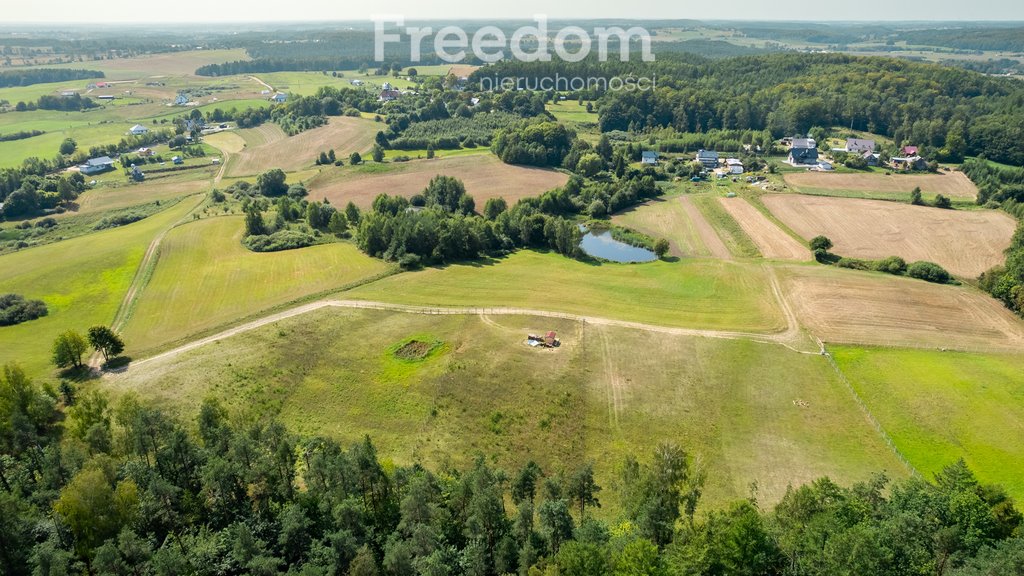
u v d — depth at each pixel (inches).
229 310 3794.3
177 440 2055.9
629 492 2113.7
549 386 3016.7
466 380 3058.6
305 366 3154.5
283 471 2167.8
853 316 3757.4
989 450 2598.4
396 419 2805.1
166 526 1898.4
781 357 3309.5
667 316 3777.1
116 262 4446.4
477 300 3976.4
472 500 1937.7
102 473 1801.2
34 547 1668.3
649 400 2930.6
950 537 1726.1
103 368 3102.9
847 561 1523.1
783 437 2696.9
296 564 1787.6
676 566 1561.3
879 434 2711.6
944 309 3850.9
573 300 3998.5
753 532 1625.2
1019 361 3260.3
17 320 3607.3
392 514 2022.6
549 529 1865.2
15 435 2193.7
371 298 3971.5
